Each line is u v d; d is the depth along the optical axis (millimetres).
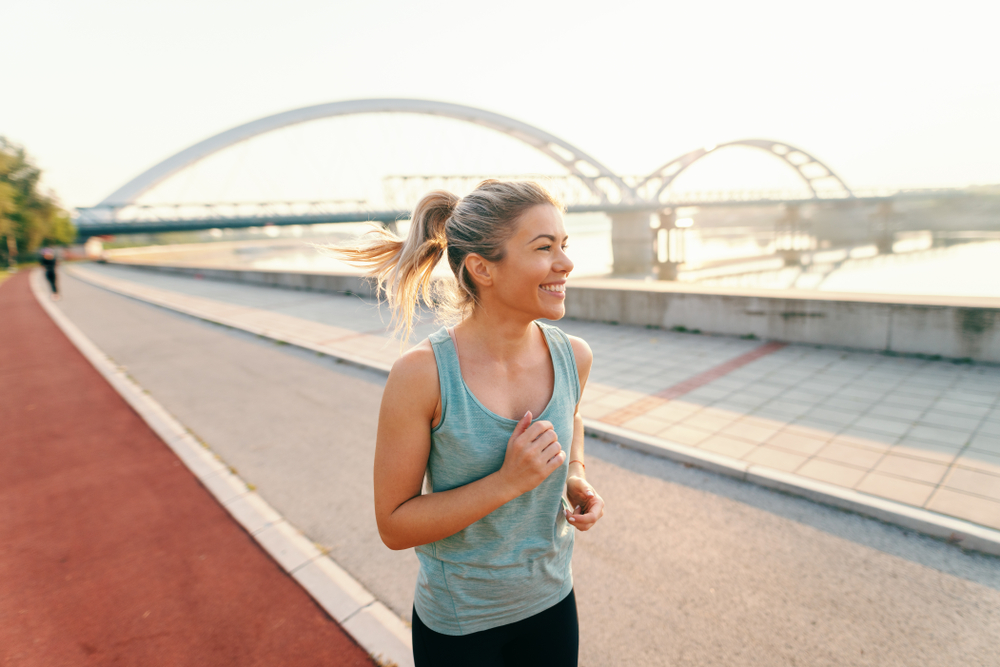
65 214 72500
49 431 5426
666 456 4125
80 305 16484
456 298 1147
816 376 5566
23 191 66875
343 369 7301
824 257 79062
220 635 2520
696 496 3535
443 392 986
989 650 2213
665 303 8070
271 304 13695
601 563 2889
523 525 1103
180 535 3389
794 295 6816
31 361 8805
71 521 3615
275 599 2756
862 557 2834
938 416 4375
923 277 43969
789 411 4703
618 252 74188
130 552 3225
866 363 5883
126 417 5723
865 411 4586
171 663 2365
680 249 74000
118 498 3916
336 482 4035
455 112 61406
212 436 5070
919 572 2699
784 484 3525
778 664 2195
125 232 54281
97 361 8383
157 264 28172
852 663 2180
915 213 109062
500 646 1155
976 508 3100
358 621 2566
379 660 2332
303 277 16141
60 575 3023
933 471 3541
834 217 104062
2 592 2895
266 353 8445
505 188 969
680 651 2289
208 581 2922
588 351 1198
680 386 5551
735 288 7832
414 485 1034
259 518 3545
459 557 1089
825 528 3109
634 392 5449
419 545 1137
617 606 2566
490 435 1012
